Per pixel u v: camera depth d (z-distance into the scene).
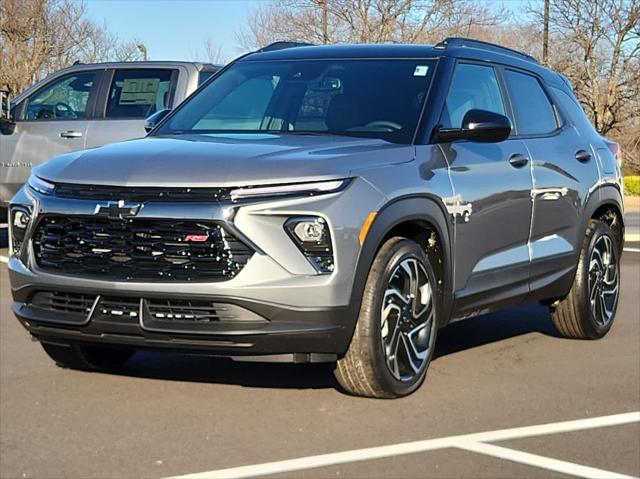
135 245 5.08
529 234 6.73
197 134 6.27
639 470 4.61
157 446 4.86
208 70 10.86
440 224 5.77
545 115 7.35
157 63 10.75
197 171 5.10
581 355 7.04
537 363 6.76
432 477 4.46
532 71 7.43
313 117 6.27
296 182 5.05
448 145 6.07
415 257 5.57
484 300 6.34
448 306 5.97
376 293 5.29
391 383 5.49
